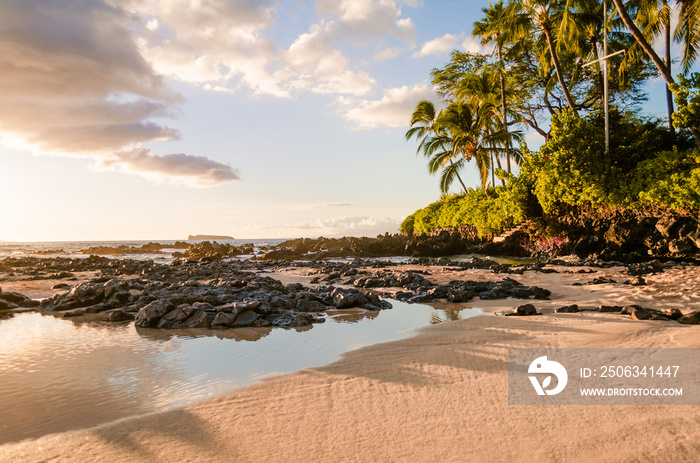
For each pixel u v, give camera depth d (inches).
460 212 1537.9
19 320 400.8
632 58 1034.7
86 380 217.9
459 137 1350.9
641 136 935.0
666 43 989.2
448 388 180.2
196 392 194.4
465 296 456.4
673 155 824.3
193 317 368.8
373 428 143.4
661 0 882.8
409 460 120.6
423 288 523.8
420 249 1503.4
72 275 819.4
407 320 363.6
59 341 309.9
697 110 763.4
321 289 513.7
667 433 125.9
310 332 327.3
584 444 123.7
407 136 1753.2
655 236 835.4
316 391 184.2
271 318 373.4
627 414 141.7
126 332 341.1
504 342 256.1
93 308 439.2
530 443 126.8
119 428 151.3
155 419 158.9
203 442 137.6
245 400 176.4
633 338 242.7
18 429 157.8
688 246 773.3
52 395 196.1
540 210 1141.1
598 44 1211.2
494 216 1244.5
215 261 1290.6
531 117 1553.9
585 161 946.1
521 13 1128.8
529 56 1460.4
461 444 128.7
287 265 1133.7
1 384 212.7
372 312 408.5
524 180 1104.2
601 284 508.1
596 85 1389.0
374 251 1718.8
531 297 455.8
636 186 874.8
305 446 132.1
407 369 211.6
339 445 131.9
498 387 178.2
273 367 233.1
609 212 942.4
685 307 331.6
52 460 129.8
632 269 630.5
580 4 1047.6
